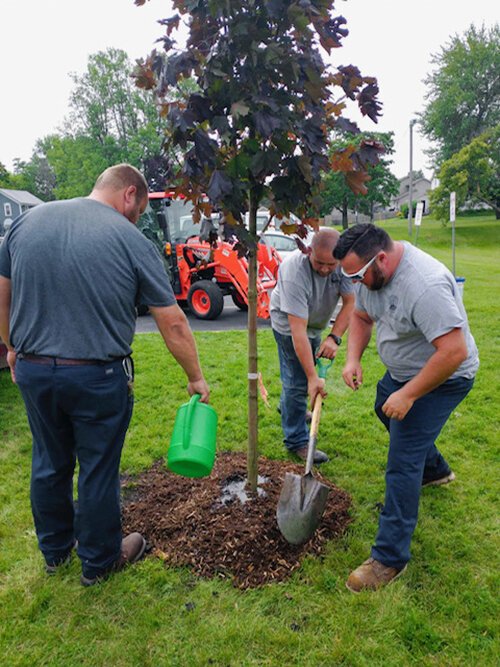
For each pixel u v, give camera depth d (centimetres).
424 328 207
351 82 231
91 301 198
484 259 2222
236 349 637
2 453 362
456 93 4241
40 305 198
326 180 247
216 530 254
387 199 4672
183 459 222
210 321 862
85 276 196
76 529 224
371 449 354
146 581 229
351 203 4444
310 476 240
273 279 806
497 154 3744
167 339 220
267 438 370
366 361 571
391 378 262
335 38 223
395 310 219
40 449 223
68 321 198
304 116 223
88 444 212
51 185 7256
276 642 198
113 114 4422
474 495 294
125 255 204
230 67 209
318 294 299
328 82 224
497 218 4284
